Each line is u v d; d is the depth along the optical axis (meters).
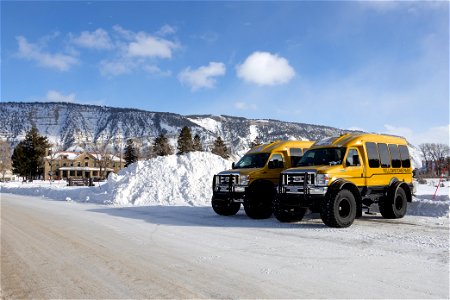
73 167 106.38
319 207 10.82
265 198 13.02
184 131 100.19
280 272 5.80
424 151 99.88
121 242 8.48
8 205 19.61
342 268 6.02
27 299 4.79
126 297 4.78
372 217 13.07
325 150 12.19
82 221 12.40
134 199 20.11
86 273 5.92
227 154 86.31
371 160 12.33
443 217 12.75
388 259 6.62
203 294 4.83
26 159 93.69
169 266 6.25
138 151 96.00
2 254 7.37
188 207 17.25
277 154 14.10
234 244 8.11
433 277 5.50
